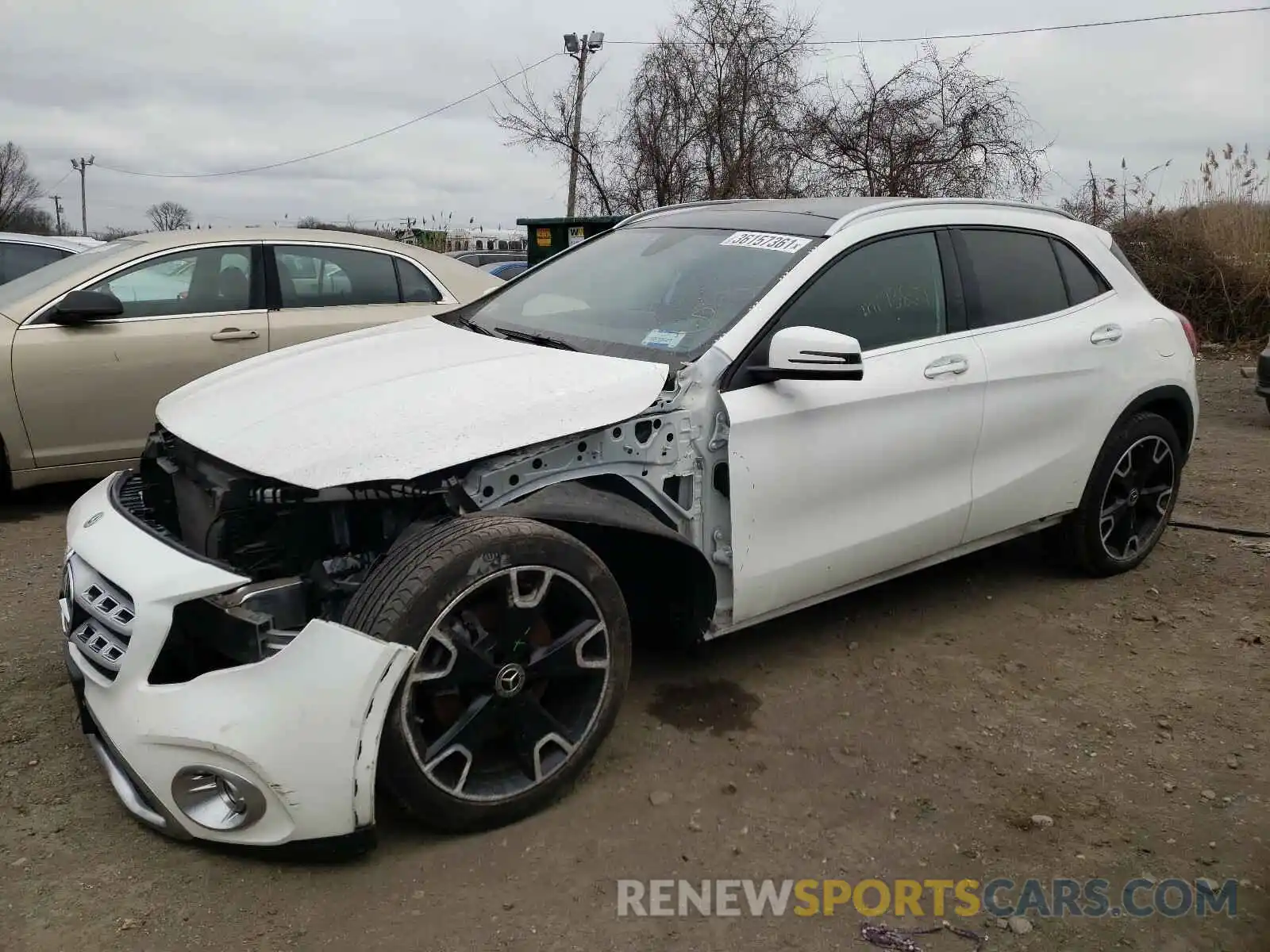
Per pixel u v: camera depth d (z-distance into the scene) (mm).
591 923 2418
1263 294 12680
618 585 2865
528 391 2877
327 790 2385
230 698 2412
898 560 3754
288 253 6098
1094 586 4621
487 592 2594
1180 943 2398
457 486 2697
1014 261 4141
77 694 2785
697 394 3092
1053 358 4086
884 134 16312
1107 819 2885
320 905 2443
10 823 2729
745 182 17984
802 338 3031
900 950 2365
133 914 2393
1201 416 8766
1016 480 4051
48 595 4375
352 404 2850
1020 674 3768
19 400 5297
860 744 3256
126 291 5609
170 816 2520
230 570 2535
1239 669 3830
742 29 18344
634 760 3117
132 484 3279
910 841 2771
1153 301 4703
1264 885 2605
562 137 19891
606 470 2939
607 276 3869
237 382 3258
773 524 3273
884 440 3527
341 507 2744
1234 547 5129
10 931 2328
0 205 46406
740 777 3051
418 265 6547
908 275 3744
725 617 3264
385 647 2387
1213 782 3074
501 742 2807
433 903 2463
